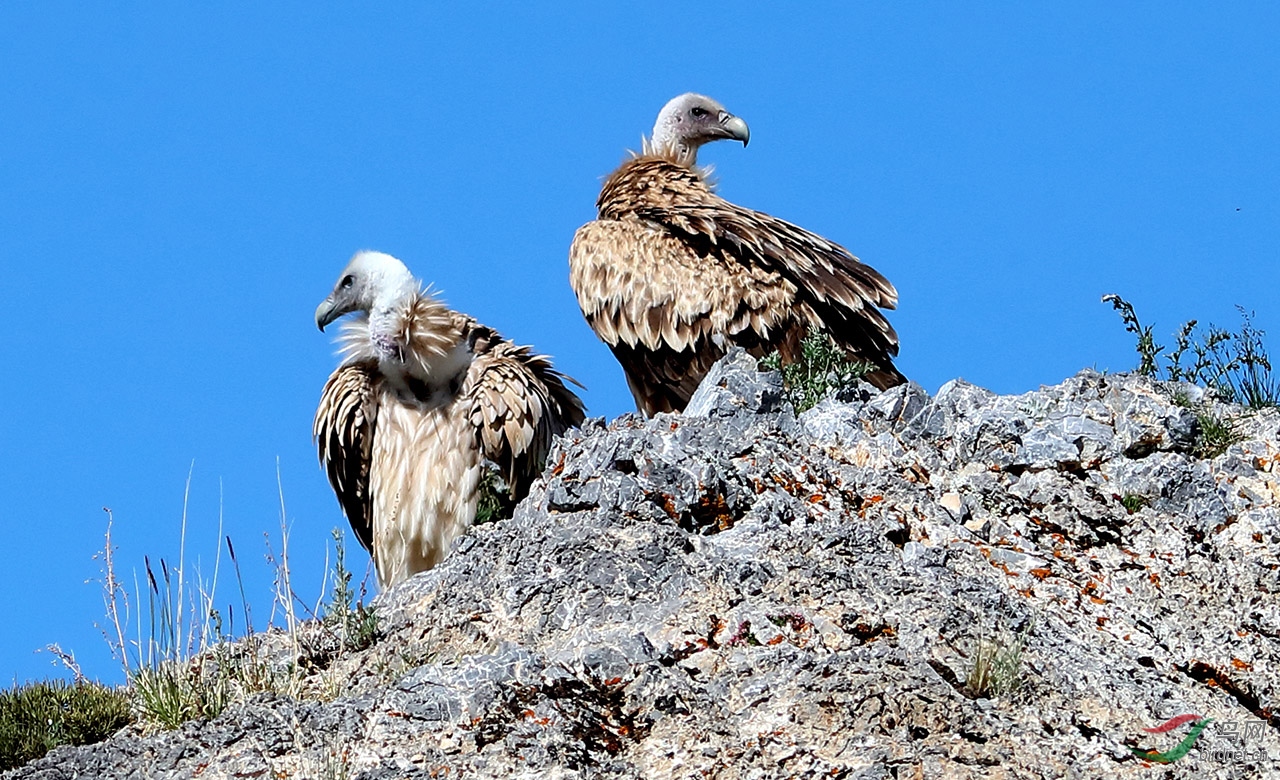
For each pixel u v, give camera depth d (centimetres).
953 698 1012
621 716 1027
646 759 994
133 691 1180
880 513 1280
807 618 1109
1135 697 1083
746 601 1124
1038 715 1031
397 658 1156
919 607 1123
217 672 1178
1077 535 1323
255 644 1219
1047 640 1134
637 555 1161
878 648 1058
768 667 1049
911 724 988
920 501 1321
